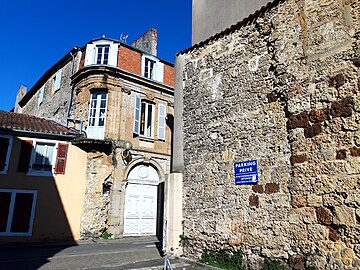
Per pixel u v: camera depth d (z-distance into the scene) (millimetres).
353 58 4719
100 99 14773
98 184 13359
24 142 12586
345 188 4438
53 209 12336
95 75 14633
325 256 4473
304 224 4824
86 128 14180
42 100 19922
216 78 7145
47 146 13023
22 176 12234
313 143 4957
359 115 4488
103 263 7039
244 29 6730
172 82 17734
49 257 8047
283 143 5430
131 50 16094
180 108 7914
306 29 5449
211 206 6496
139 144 15305
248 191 5832
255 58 6332
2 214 11672
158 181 15812
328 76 4973
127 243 11672
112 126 14344
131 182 14711
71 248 10125
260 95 6055
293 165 5164
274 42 5945
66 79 17141
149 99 16203
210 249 6285
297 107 5301
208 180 6711
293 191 5086
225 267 5770
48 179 12562
